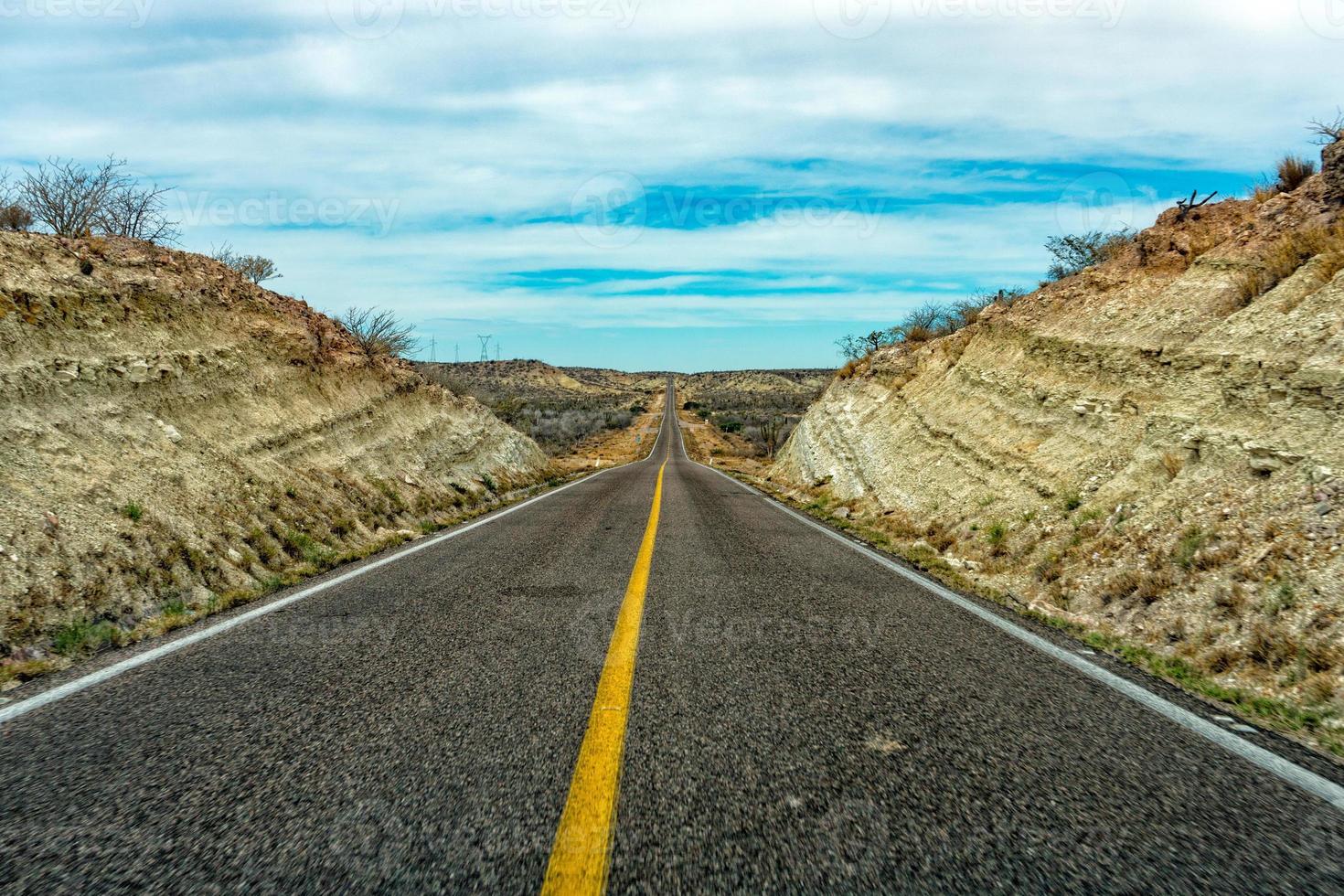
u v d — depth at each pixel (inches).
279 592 265.4
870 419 898.1
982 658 190.4
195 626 215.8
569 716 145.3
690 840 99.7
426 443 712.4
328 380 578.9
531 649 192.2
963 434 583.2
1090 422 423.2
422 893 87.3
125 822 103.3
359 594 261.9
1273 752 133.9
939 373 769.6
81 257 388.2
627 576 299.9
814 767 123.1
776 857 96.0
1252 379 312.5
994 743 134.7
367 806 108.2
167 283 439.8
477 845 98.1
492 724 140.7
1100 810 110.1
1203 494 288.4
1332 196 402.9
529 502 683.4
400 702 152.4
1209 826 105.9
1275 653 187.8
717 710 149.0
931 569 332.5
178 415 378.0
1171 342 405.4
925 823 105.3
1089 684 171.3
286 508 386.9
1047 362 522.9
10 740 132.4
